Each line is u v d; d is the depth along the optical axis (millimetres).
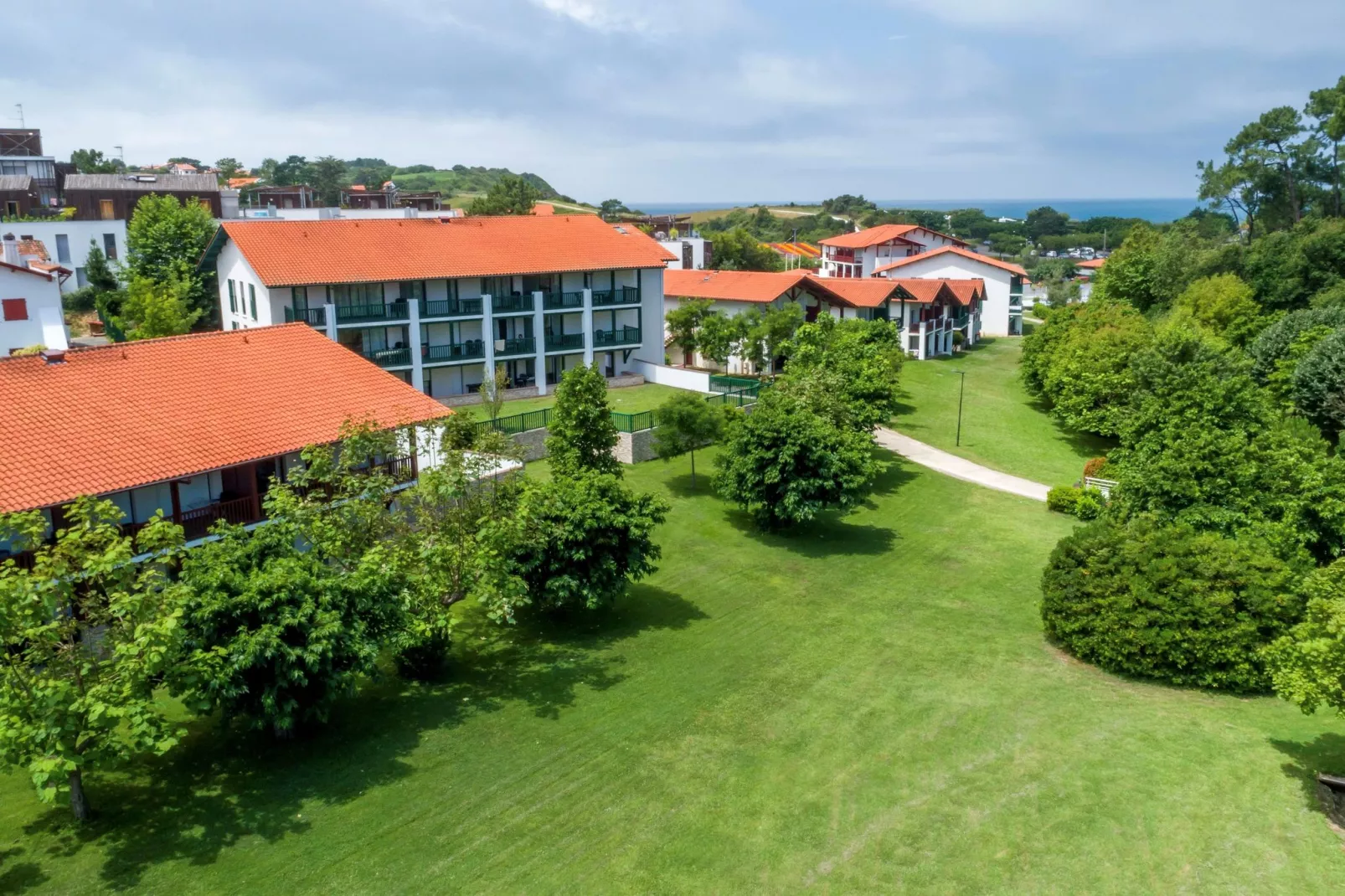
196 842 17906
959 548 38375
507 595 25250
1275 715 23906
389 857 17719
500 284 57688
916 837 18516
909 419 61344
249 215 92250
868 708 24234
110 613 18047
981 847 18156
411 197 116188
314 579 20641
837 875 17375
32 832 18031
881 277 101250
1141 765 21000
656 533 38125
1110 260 88750
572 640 28438
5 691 16453
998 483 48438
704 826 18875
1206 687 25750
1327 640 18516
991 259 115562
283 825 18562
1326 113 88312
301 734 22062
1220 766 20844
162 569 26172
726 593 32750
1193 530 31312
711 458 47969
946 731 22984
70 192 80125
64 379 28609
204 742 21547
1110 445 57094
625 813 19344
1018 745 22219
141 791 19531
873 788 20375
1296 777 20281
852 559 36562
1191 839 18125
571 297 60031
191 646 19219
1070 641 27766
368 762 21000
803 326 58719
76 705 16516
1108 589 27000
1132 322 62875
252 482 29359
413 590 23594
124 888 16516
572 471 34688
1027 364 70750
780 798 19938
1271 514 32344
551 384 60750
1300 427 40531
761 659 27422
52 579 17797
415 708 23688
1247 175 91500
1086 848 18000
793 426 37438
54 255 69812
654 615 30547
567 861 17734
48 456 25281
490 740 22203
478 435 30594
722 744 22328
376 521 24500
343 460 25859
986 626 30422
